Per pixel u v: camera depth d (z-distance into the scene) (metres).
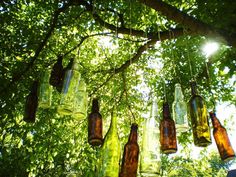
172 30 3.96
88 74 5.99
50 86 2.80
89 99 5.82
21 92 4.66
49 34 4.64
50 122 5.46
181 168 11.06
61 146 5.79
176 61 6.07
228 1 2.98
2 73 4.68
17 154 5.80
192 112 2.52
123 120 6.27
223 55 3.80
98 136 2.31
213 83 6.12
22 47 5.12
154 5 2.60
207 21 3.52
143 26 5.55
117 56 6.74
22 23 5.51
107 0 5.07
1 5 4.92
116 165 2.38
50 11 5.76
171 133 2.32
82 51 6.78
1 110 4.50
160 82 6.35
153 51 6.21
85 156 5.79
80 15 5.61
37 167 5.87
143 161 2.33
